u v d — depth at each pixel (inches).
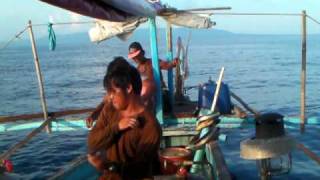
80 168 274.1
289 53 4650.6
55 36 347.6
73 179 266.8
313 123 366.0
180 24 403.5
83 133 780.6
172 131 331.9
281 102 1151.6
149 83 323.3
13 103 1360.7
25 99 1450.5
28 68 3248.0
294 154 525.0
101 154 147.3
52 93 1615.4
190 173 266.7
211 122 274.8
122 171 148.8
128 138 144.7
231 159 517.3
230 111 369.4
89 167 279.9
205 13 405.7
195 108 403.9
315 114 944.3
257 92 1408.7
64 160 621.0
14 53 7258.9
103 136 144.6
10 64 3912.4
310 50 5438.0
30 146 699.4
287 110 1019.3
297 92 1371.8
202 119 275.0
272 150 143.6
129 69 144.1
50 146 697.0
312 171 462.3
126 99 142.6
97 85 1898.4
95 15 126.5
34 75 2544.3
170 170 263.7
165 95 376.5
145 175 150.7
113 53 6259.8
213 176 270.5
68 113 378.6
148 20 331.3
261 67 2618.1
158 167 162.2
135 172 149.5
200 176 253.4
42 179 537.0
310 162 493.0
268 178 155.9
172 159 263.3
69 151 667.4
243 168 477.7
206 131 276.5
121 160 147.3
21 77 2423.7
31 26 346.3
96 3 126.0
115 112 146.2
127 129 144.7
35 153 658.2
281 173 156.3
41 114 367.9
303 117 366.6
